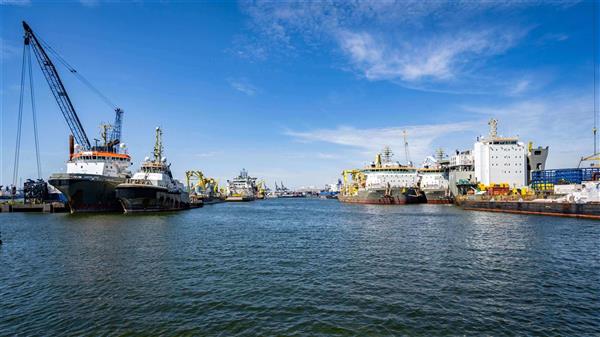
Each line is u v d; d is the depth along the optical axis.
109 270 24.91
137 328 15.27
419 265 26.59
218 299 18.92
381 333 14.75
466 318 16.28
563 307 17.72
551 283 21.78
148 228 49.59
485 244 35.62
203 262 27.70
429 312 17.02
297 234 45.31
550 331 14.97
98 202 75.25
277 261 28.22
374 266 26.36
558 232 44.16
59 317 16.45
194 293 19.91
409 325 15.52
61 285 21.28
